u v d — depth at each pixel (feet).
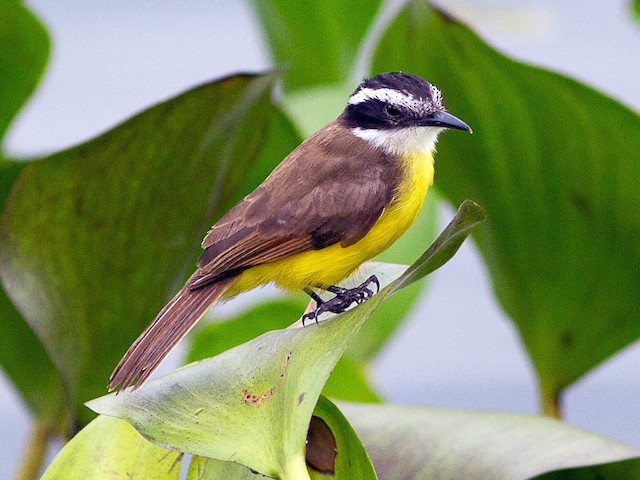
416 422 23.38
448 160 30.73
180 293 27.14
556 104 27.58
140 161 26.89
